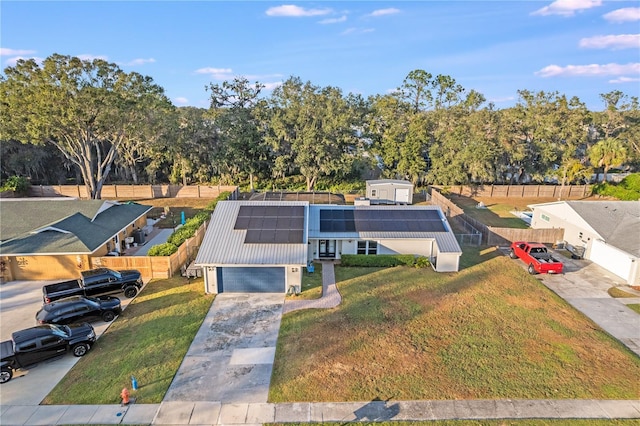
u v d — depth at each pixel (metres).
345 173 52.34
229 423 12.53
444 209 41.66
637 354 16.62
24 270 23.34
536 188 51.66
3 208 27.50
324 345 16.94
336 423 12.56
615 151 47.50
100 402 13.42
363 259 25.94
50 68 33.91
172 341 17.22
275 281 22.05
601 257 26.62
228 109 53.19
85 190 48.81
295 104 48.97
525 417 12.87
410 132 52.59
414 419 12.73
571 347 16.95
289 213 25.25
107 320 18.78
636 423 12.63
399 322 18.97
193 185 53.34
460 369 15.33
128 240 30.02
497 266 26.61
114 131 40.31
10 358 14.52
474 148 49.06
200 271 24.08
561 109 49.78
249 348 16.72
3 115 35.22
